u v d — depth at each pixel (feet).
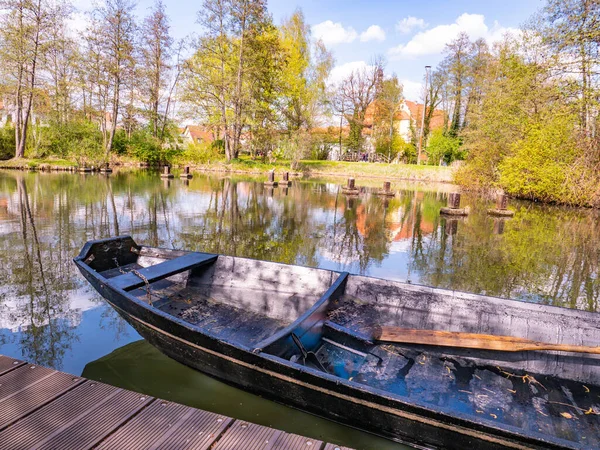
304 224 33.24
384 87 135.95
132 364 9.86
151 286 13.88
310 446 5.65
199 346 8.47
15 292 14.49
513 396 8.46
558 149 51.39
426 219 38.63
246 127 109.60
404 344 10.29
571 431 7.43
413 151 147.02
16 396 6.62
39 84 83.30
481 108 73.72
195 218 33.24
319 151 142.41
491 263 22.44
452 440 6.20
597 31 43.88
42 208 34.60
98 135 96.37
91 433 5.77
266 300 12.98
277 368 7.32
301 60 112.57
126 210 35.35
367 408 6.70
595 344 9.35
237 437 5.80
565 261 23.30
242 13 92.07
